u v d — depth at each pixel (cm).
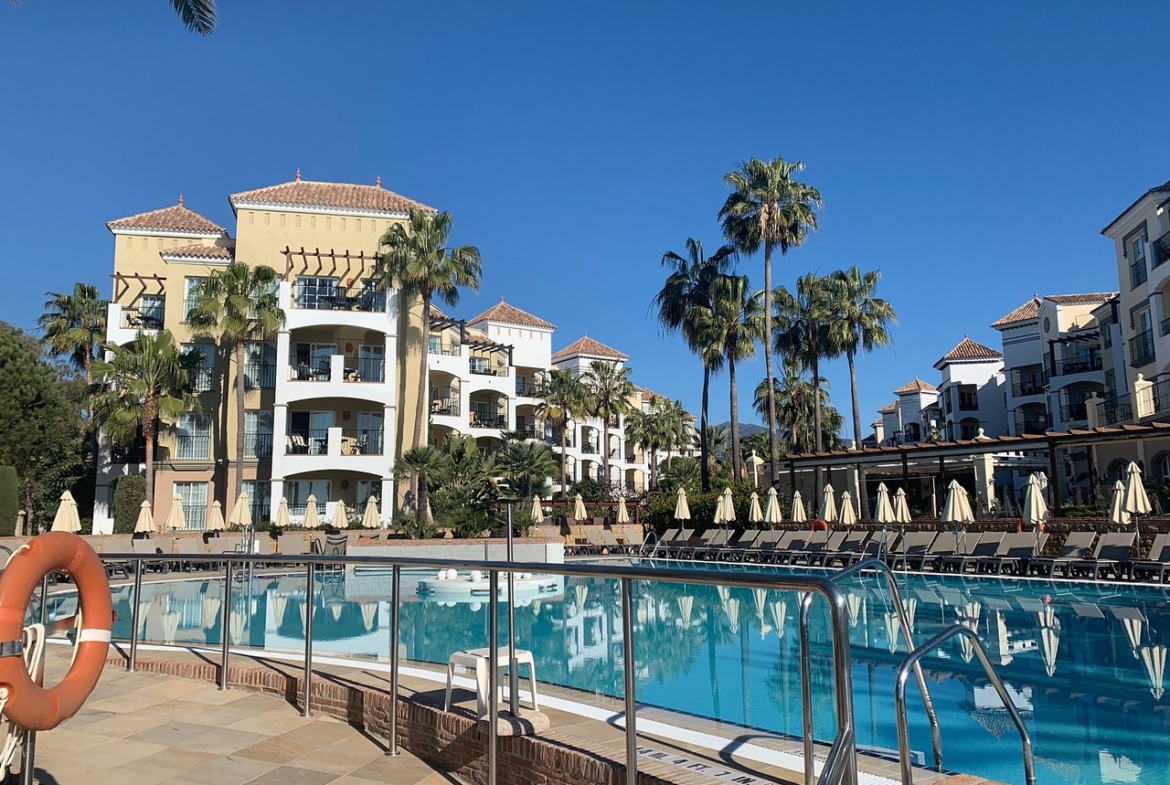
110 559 833
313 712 664
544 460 3594
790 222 3397
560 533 3123
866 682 863
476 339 5088
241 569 2170
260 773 522
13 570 402
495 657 493
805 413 5541
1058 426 4600
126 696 709
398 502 3509
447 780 515
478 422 5041
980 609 1429
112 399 3247
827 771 305
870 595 1644
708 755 486
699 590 1750
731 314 3600
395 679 572
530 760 487
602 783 442
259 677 723
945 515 2098
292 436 3494
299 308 3512
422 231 3569
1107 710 739
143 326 3562
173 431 3500
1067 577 1786
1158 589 1598
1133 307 3444
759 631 1240
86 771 519
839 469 3831
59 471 3947
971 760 595
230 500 3434
